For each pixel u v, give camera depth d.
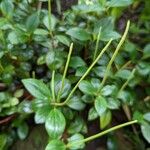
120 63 0.25
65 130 0.24
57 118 0.20
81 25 0.25
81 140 0.21
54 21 0.24
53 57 0.23
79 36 0.23
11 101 0.24
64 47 0.25
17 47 0.24
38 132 0.26
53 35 0.25
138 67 0.26
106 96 0.23
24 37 0.23
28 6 0.26
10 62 0.25
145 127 0.23
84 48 0.25
